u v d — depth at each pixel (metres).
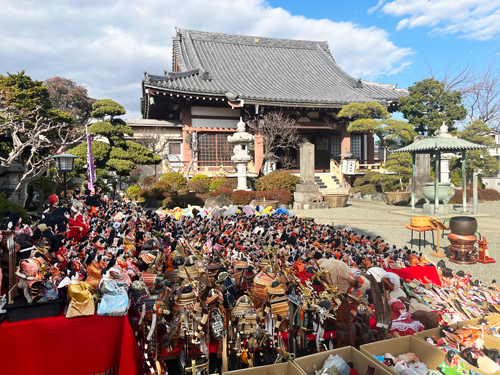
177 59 34.31
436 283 6.57
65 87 37.06
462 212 18.58
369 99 31.00
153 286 4.60
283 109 30.14
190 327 4.04
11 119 12.91
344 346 4.15
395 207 21.98
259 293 4.76
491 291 6.03
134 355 3.53
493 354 3.97
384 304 4.23
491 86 35.41
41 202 17.55
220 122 29.64
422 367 3.73
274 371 3.62
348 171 28.88
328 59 39.78
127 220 8.12
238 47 38.41
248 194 20.77
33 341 3.31
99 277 3.79
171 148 29.45
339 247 7.11
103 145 18.97
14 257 3.55
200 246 7.13
